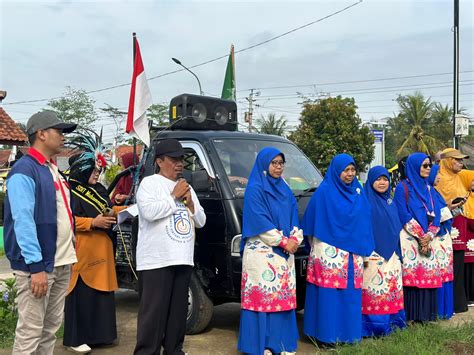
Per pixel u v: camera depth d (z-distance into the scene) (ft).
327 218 16.48
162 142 14.40
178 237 13.99
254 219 15.11
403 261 18.78
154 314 13.92
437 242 19.48
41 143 12.72
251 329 15.20
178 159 14.32
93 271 16.39
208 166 18.06
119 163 23.81
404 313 18.21
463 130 41.75
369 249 16.58
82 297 16.28
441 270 19.52
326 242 16.43
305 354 16.33
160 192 13.93
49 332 13.48
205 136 18.84
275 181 15.51
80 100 132.67
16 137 51.21
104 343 16.84
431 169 19.80
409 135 128.26
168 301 14.16
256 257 15.20
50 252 12.44
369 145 93.76
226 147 18.79
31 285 12.03
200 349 16.84
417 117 135.64
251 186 15.46
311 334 16.79
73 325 16.15
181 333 14.60
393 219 17.63
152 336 13.97
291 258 15.65
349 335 16.38
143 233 14.15
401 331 17.35
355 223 16.39
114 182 21.02
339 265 16.31
